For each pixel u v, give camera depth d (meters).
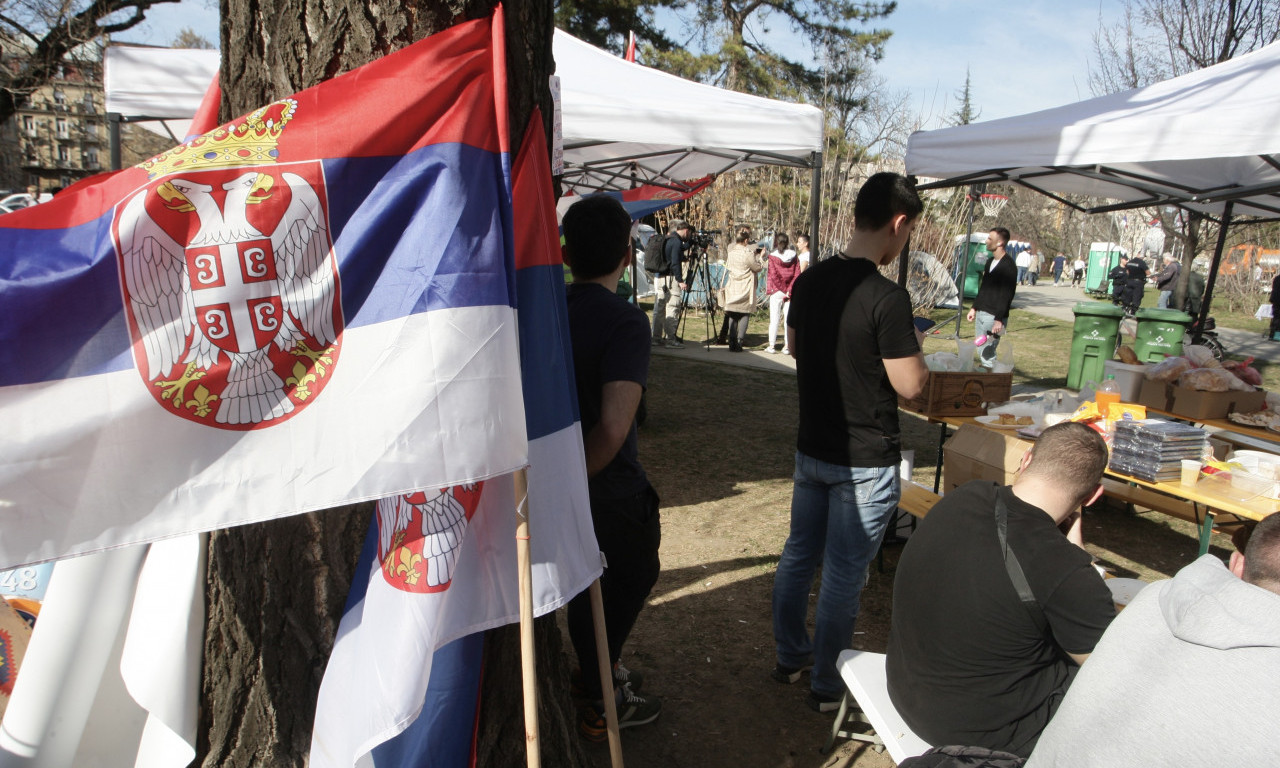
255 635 1.89
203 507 1.39
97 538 1.34
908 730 2.26
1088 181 6.28
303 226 1.43
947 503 2.21
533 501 1.75
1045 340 14.16
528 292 1.76
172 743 1.88
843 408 2.72
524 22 1.81
